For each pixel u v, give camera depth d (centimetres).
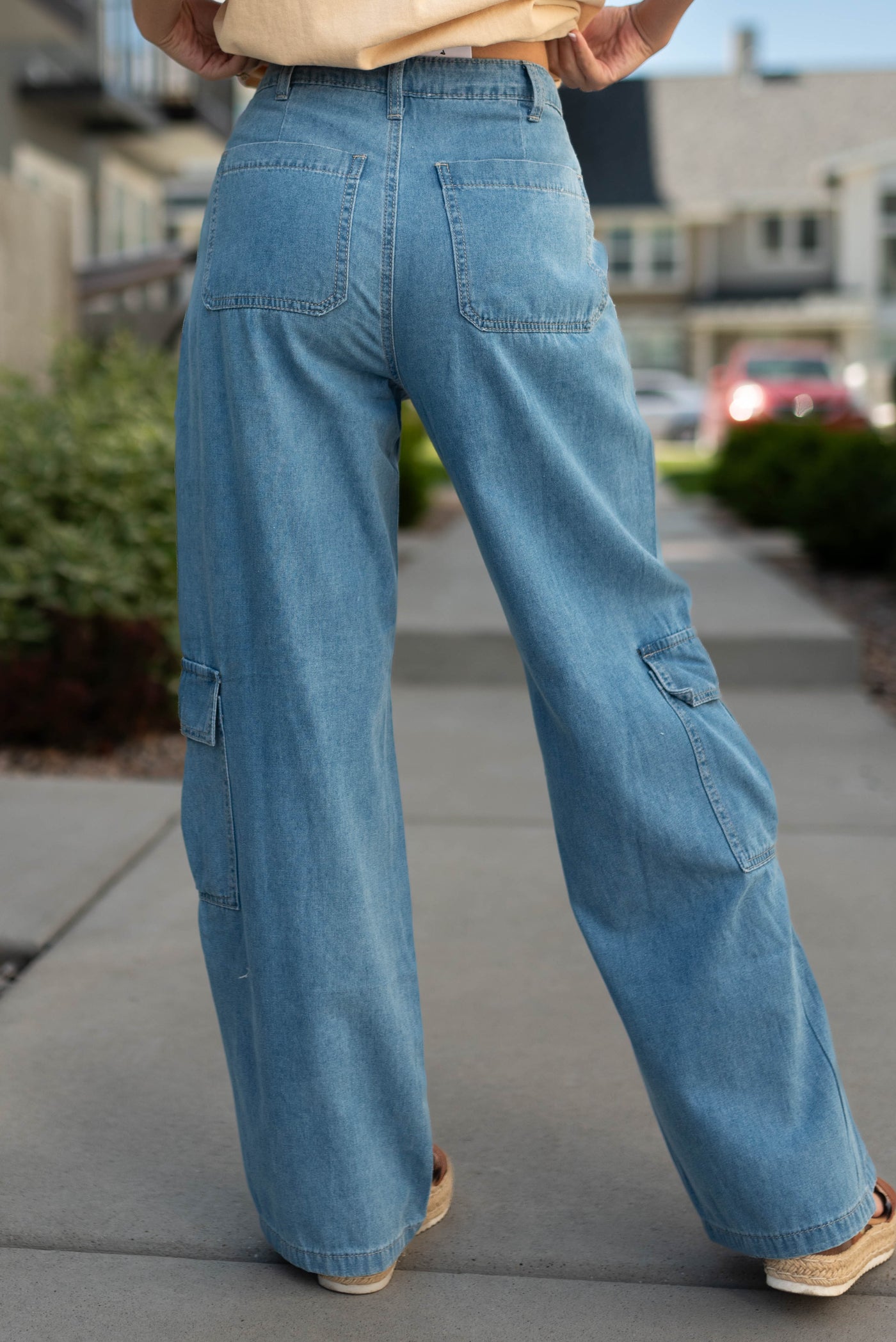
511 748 381
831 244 3612
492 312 129
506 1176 170
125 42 1551
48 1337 141
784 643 454
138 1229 160
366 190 129
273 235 130
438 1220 160
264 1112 144
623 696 133
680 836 133
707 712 137
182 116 1551
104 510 412
